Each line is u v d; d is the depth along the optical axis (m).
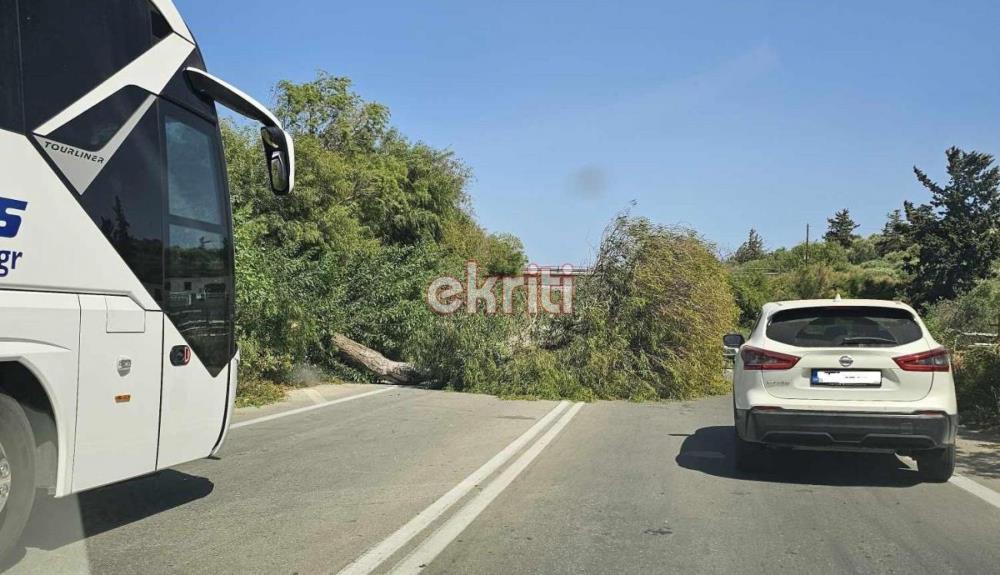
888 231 66.50
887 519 6.39
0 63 4.65
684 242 16.06
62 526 5.98
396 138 31.00
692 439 10.50
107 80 5.38
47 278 4.84
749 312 35.81
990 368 13.23
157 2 5.95
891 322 7.65
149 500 6.86
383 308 18.58
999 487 7.61
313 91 28.16
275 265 16.06
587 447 9.81
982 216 44.09
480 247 35.94
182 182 6.00
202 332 6.11
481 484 7.63
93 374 5.12
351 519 6.29
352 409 13.17
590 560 5.33
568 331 15.98
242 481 7.67
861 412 7.20
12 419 4.80
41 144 4.86
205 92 6.36
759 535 5.93
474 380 15.58
